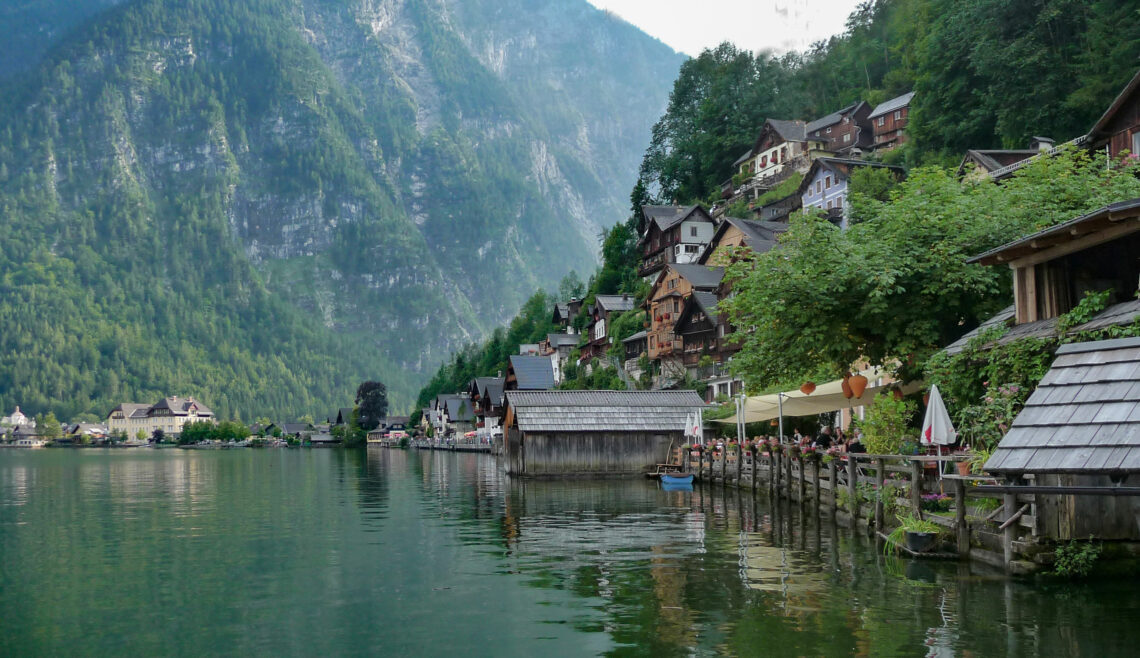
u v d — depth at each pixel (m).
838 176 87.19
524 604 15.99
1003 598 14.57
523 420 52.66
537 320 173.12
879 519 21.61
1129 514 15.70
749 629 13.59
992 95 64.56
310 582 18.64
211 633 14.51
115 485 55.91
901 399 25.30
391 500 39.62
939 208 25.48
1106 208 16.38
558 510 32.97
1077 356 13.78
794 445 31.31
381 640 13.81
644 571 18.91
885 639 12.73
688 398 56.06
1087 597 14.35
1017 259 20.30
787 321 25.56
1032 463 12.62
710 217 107.69
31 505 39.50
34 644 14.02
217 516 33.09
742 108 133.00
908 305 24.27
